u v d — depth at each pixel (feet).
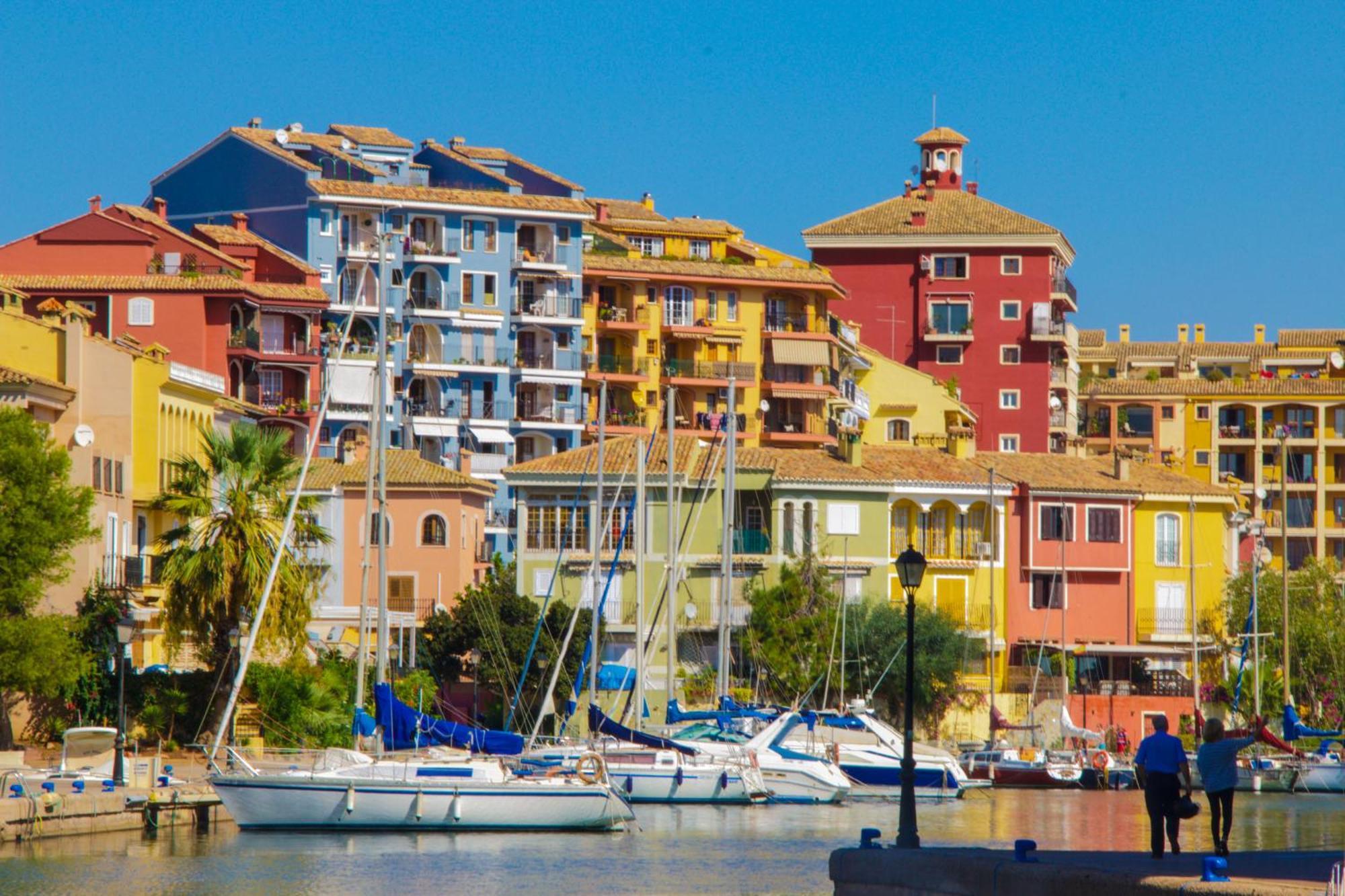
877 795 513.45
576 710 528.63
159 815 378.32
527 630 604.90
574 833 398.21
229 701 412.77
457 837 385.70
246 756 429.38
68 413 488.85
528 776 406.82
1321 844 391.24
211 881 317.22
